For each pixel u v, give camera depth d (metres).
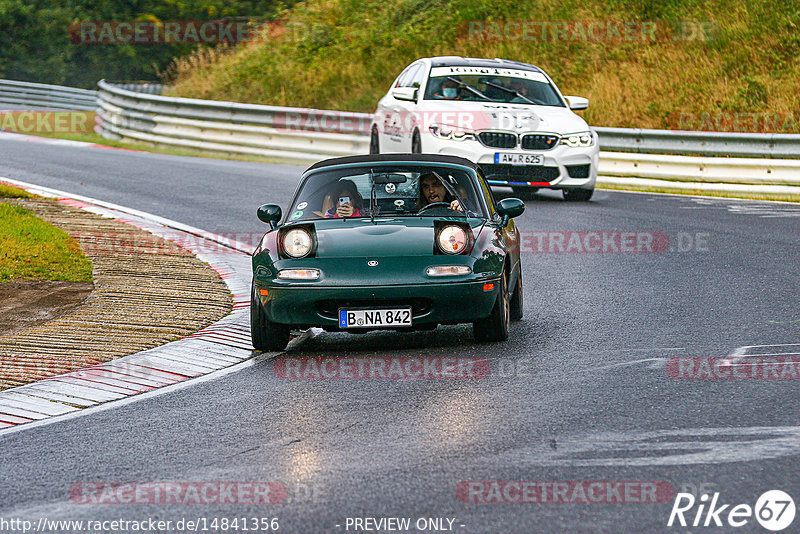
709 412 20.95
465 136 53.69
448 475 17.56
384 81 96.50
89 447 19.89
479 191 31.05
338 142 76.50
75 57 140.75
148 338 28.77
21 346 27.78
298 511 16.11
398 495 16.67
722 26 91.50
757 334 28.23
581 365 25.28
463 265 27.08
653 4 97.19
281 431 20.50
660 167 66.81
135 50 140.75
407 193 30.77
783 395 22.06
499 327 27.92
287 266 27.20
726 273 37.62
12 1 137.75
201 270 38.41
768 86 81.94
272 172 69.50
